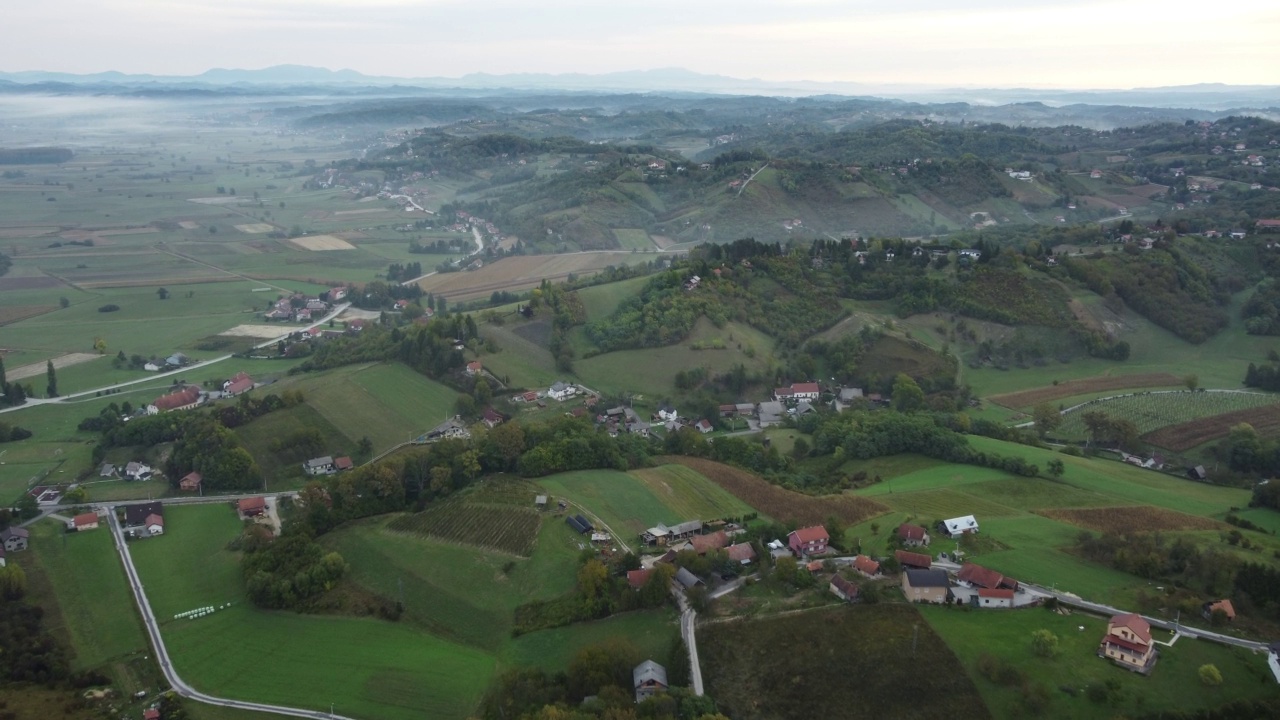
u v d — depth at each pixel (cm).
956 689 10525
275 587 13800
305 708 11462
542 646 12400
